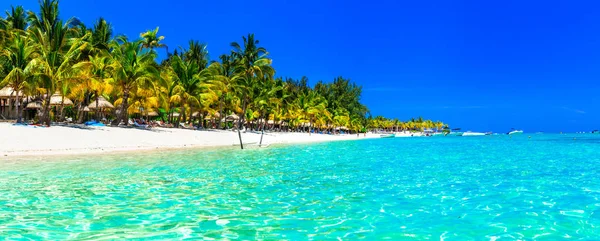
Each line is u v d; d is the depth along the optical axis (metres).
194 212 8.12
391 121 175.12
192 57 58.06
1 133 23.23
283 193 10.33
